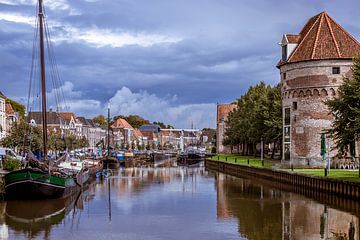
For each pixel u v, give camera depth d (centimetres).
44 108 5466
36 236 3312
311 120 7138
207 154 16312
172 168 11669
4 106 10556
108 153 12975
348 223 3712
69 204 4781
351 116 4803
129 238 3244
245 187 6481
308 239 3192
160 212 4297
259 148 13412
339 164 6812
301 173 5978
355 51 7088
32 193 4728
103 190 6172
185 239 3206
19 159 6675
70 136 12462
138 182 7381
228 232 3412
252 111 10656
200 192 5884
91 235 3341
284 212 4238
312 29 7569
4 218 3944
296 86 7319
